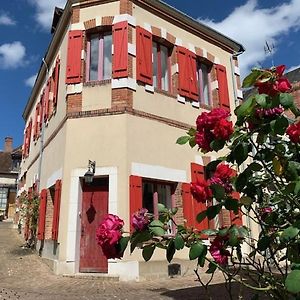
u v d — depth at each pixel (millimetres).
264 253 2182
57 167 9930
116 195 8469
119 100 9188
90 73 9977
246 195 2320
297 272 1504
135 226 1902
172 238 1958
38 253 11008
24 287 6926
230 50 12680
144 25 10156
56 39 11844
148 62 9867
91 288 6840
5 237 15195
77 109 9453
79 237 8633
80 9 10211
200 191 2078
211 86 11758
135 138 9031
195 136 2156
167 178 9359
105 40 10172
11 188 32344
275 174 2199
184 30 11219
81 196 8930
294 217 2080
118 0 9930
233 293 5707
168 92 10172
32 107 17625
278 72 1912
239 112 1998
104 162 8805
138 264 7988
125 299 5816
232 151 2137
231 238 1990
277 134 2061
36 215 12336
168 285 7250
